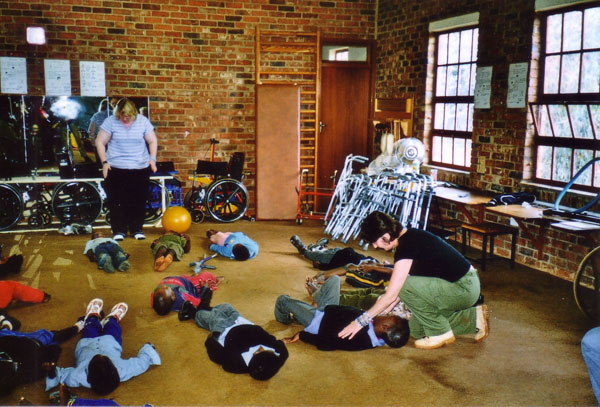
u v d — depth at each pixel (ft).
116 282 18.03
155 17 27.30
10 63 25.85
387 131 27.68
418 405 10.97
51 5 26.04
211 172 26.78
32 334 12.40
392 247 12.80
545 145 20.08
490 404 11.04
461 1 23.27
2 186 23.61
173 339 13.84
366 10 29.27
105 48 26.94
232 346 11.97
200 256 21.18
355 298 14.67
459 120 24.29
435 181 22.57
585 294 17.29
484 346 13.66
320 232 25.25
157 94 27.86
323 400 11.10
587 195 17.98
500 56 21.42
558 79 19.42
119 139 21.99
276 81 29.09
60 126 24.88
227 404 10.92
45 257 20.71
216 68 28.35
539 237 19.49
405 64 27.12
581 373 12.35
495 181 22.00
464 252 21.12
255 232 25.14
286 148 27.45
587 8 18.11
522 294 17.35
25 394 11.18
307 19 28.84
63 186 24.12
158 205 26.25
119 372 11.57
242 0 28.14
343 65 29.19
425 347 13.42
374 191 23.24
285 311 14.17
